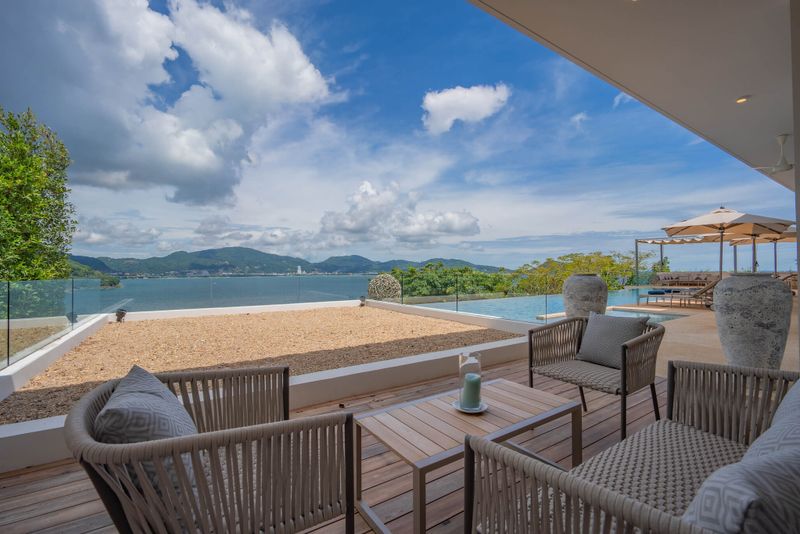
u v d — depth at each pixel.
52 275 8.86
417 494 1.44
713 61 3.47
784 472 0.66
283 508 1.26
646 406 3.07
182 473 1.08
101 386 1.40
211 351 5.41
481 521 1.17
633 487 1.26
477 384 1.93
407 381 3.66
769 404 1.51
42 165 8.94
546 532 0.98
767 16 2.82
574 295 4.93
